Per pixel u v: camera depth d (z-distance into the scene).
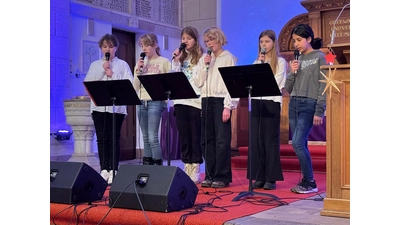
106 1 8.48
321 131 7.41
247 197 4.17
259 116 4.71
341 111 3.28
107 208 3.73
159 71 5.17
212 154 4.90
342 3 7.29
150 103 5.17
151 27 9.35
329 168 3.34
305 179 4.50
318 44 4.91
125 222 3.53
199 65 4.89
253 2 9.02
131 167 3.72
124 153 9.30
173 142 8.92
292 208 3.67
